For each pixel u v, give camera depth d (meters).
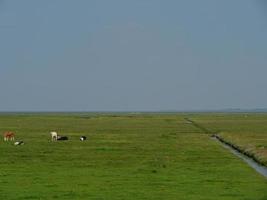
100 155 81.38
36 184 51.56
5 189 48.66
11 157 76.62
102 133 147.00
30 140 114.69
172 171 62.03
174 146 101.69
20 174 58.38
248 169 64.50
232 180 55.00
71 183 52.41
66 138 116.81
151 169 63.78
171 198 45.00
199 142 114.62
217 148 98.06
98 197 45.25
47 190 48.31
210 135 142.88
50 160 73.38
